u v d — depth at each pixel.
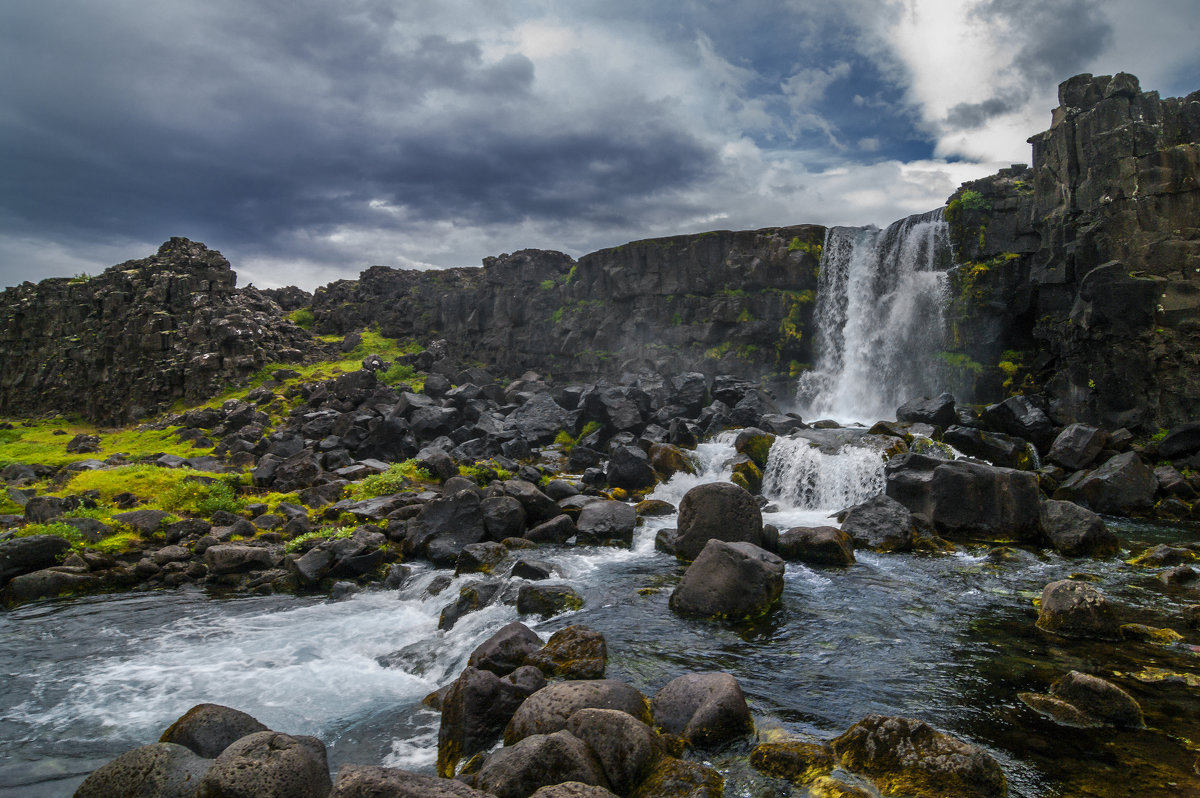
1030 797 6.54
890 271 33.38
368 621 13.47
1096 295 23.89
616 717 7.15
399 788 5.70
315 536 17.38
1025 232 28.58
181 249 40.41
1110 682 9.13
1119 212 24.00
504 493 19.56
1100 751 7.43
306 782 6.32
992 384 28.47
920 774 6.68
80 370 41.78
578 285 43.19
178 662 11.45
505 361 44.91
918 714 8.40
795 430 25.28
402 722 9.21
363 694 10.19
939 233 31.30
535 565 14.52
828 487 21.14
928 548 16.30
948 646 10.62
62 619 13.65
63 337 44.22
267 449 26.75
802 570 14.79
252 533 18.23
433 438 27.83
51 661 11.49
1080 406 24.62
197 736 7.45
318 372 37.91
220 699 10.02
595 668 9.46
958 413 25.23
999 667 9.80
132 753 6.71
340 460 24.80
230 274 39.84
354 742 8.65
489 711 8.15
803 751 7.21
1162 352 22.88
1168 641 10.61
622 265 40.94
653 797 6.48
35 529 17.23
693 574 12.57
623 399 29.80
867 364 33.12
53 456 28.86
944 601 12.80
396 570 16.09
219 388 34.75
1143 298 23.05
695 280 38.09
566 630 10.20
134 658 11.62
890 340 32.25
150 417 35.44
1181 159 23.19
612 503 19.23
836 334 34.72
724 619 11.94
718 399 31.17
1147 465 20.45
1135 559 15.16
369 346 46.56
